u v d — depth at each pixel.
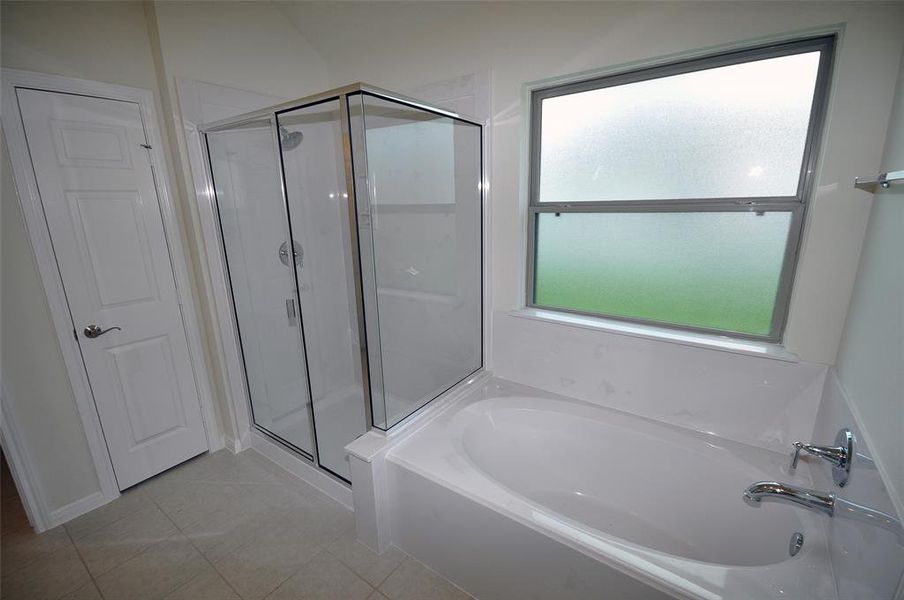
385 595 1.56
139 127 2.01
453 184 2.06
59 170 1.80
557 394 2.15
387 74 2.33
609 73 1.75
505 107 1.97
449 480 1.50
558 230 2.06
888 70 1.23
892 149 1.19
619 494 1.86
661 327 1.89
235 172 2.24
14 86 1.65
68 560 1.73
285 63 2.41
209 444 2.49
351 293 2.57
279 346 2.54
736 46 1.47
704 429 1.77
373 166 1.72
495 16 1.90
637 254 1.88
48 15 1.71
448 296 2.13
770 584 1.06
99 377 2.00
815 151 1.45
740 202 1.60
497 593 1.46
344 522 1.93
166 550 1.78
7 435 1.75
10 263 1.71
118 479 2.12
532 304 2.25
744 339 1.71
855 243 1.36
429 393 2.08
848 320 1.38
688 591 1.05
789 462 1.56
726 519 1.58
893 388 0.94
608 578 1.17
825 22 1.29
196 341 2.35
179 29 1.99
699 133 1.65
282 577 1.64
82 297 1.91
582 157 1.93
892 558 0.79
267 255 2.43
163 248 2.16
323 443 2.28
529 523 1.30
